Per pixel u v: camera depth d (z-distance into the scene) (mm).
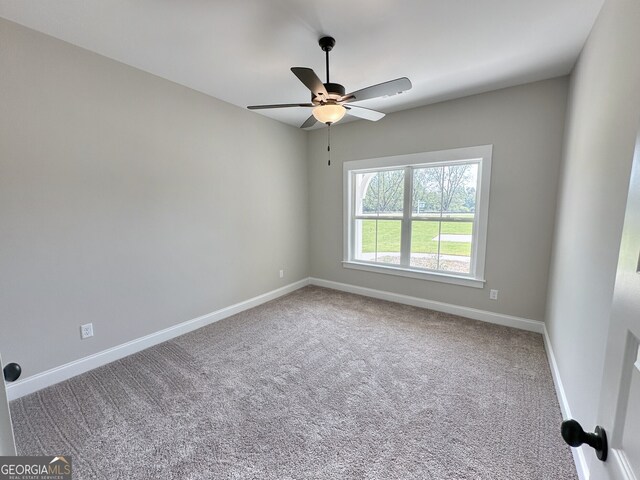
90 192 2295
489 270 3199
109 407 1930
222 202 3328
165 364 2451
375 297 4109
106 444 1638
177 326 2975
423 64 2436
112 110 2373
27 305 2045
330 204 4379
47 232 2100
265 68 2504
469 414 1855
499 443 1634
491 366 2381
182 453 1582
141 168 2592
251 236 3721
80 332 2307
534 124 2803
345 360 2494
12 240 1956
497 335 2922
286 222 4234
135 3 1692
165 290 2855
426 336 2916
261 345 2768
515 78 2691
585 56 2018
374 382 2191
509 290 3107
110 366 2422
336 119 2205
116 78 2379
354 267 4254
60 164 2127
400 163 3629
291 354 2600
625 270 579
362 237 4234
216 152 3217
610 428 603
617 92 1312
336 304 3855
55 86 2070
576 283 1821
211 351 2662
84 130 2230
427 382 2184
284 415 1861
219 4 1702
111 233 2436
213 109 3150
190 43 2125
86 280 2318
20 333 2025
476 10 1758
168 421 1811
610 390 618
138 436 1693
